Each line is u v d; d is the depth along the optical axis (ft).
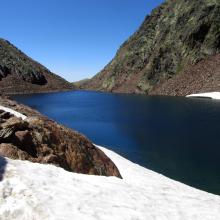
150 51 453.58
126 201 37.65
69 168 52.42
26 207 29.04
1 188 30.73
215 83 329.11
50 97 370.94
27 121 54.60
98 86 549.95
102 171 58.49
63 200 32.24
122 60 507.30
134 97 345.10
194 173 77.87
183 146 105.40
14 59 512.63
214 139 115.55
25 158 45.80
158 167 82.28
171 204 42.01
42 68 574.15
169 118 170.91
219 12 370.12
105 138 119.85
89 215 30.96
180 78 368.27
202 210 43.01
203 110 200.54
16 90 452.76
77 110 224.12
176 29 409.28
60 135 56.90
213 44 364.17
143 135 125.08
